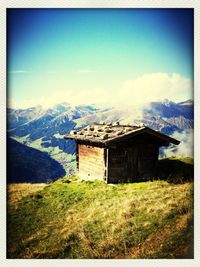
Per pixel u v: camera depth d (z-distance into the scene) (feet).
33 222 48.32
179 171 54.13
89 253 44.09
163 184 50.14
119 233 44.93
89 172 53.06
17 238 47.21
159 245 44.29
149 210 46.47
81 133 54.03
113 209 46.88
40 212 49.26
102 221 46.14
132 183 50.31
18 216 49.32
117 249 44.21
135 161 50.42
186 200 47.80
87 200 48.75
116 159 49.60
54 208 49.21
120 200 47.62
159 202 47.26
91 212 47.16
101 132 51.72
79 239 45.21
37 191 53.78
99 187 49.93
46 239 46.16
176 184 50.57
